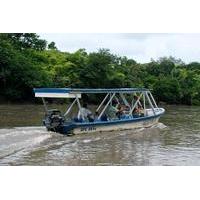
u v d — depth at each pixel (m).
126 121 24.44
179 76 77.88
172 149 19.52
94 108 47.56
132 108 25.52
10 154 16.89
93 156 17.42
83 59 60.28
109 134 22.98
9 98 50.81
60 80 55.84
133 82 65.44
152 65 81.88
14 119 29.62
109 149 19.02
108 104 24.22
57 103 50.91
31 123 26.94
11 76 50.28
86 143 20.19
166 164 16.38
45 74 53.44
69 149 18.61
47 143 19.34
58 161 16.25
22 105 47.50
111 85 60.12
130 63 74.94
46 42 63.66
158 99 69.25
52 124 21.28
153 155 18.03
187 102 70.56
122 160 16.91
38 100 50.56
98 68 59.06
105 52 60.69
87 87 58.81
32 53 59.06
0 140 18.94
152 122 27.50
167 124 29.66
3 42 51.06
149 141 21.55
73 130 21.52
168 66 82.19
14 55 51.00
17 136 19.97
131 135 23.22
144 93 28.61
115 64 66.75
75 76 57.97
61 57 61.50
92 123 22.25
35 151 17.69
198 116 38.53
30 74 51.03
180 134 24.38
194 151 19.11
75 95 22.16
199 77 80.69
